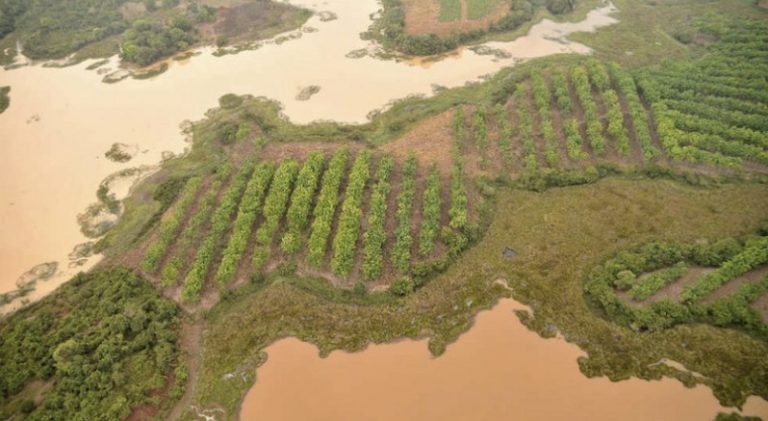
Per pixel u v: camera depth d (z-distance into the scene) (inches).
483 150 3348.9
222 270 2618.1
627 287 2481.5
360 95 4020.7
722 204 2920.8
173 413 2153.1
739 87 3710.6
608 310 2400.3
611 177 3139.8
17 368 2276.1
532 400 2138.3
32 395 2208.4
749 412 2050.9
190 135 3710.6
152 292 2608.3
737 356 2208.4
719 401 2094.0
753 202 2918.3
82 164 3496.6
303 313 2493.8
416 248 2748.5
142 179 3348.9
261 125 3715.6
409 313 2468.0
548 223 2869.1
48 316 2511.1
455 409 2119.8
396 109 3846.0
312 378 2252.7
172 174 3368.6
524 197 3034.0
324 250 2721.5
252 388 2226.9
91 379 2201.0
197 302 2564.0
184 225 2974.9
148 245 2876.5
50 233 3014.3
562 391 2164.1
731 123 3422.7
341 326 2434.8
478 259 2701.8
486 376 2226.9
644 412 2084.2
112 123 3848.4
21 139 3737.7
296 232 2819.9
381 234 2746.1
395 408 2135.8
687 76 3865.7
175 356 2329.0
